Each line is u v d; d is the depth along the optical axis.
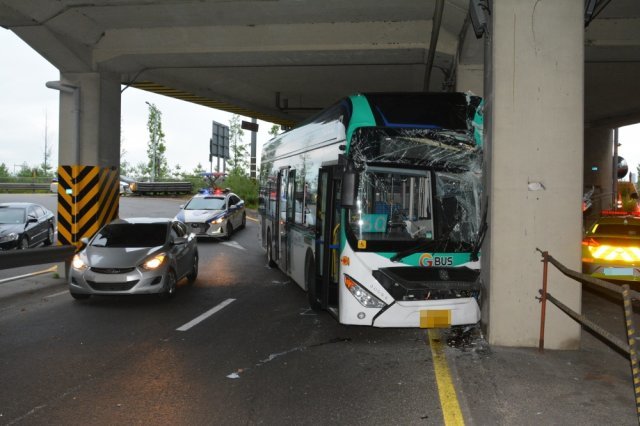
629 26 11.66
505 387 5.37
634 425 4.50
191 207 20.73
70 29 12.23
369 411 4.89
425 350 6.79
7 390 5.43
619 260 10.36
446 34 11.79
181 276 10.80
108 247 10.04
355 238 6.98
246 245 18.80
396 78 18.70
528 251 6.51
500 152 6.49
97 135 13.45
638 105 23.69
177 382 5.67
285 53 12.85
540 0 6.41
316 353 6.73
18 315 8.76
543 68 6.43
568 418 4.64
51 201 32.31
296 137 10.95
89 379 5.76
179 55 13.16
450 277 6.95
